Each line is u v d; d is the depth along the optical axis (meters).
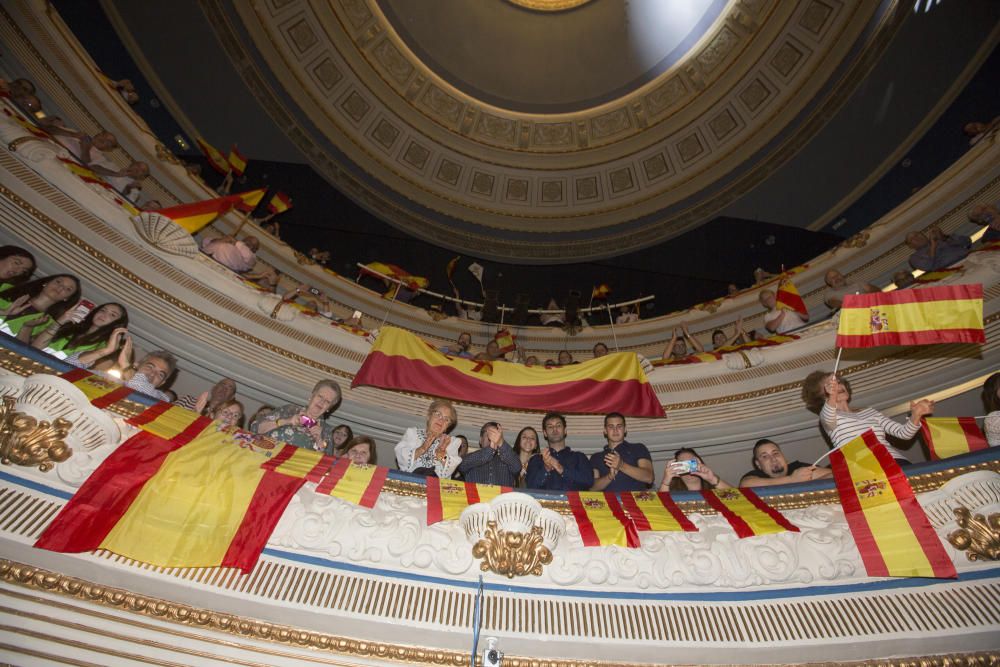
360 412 6.44
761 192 12.31
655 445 6.70
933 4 9.60
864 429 4.10
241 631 3.16
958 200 8.14
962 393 5.61
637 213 13.79
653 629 3.48
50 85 7.08
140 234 5.84
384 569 3.48
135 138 8.17
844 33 11.18
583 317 12.82
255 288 6.62
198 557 3.06
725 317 10.69
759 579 3.60
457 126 14.59
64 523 2.87
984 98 9.08
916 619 3.28
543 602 3.55
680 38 13.52
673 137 13.87
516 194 14.61
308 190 12.04
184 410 3.65
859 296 4.34
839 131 11.22
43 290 4.31
